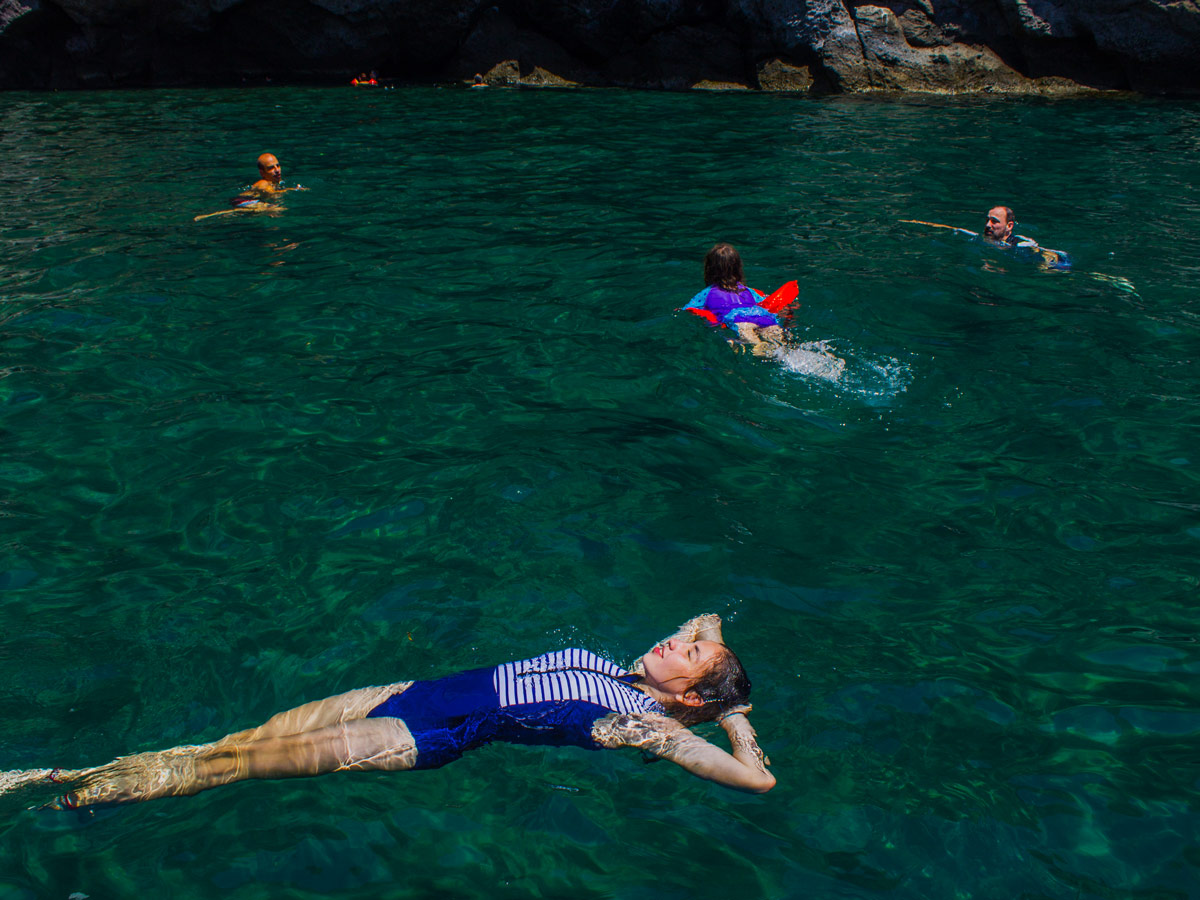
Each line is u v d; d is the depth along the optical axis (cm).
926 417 502
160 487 434
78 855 255
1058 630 341
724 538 396
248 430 486
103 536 397
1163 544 390
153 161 1095
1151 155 1140
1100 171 1056
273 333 607
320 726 288
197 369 555
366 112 1482
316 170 1059
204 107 1512
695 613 351
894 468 453
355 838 262
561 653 312
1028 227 837
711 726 305
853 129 1336
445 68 1936
